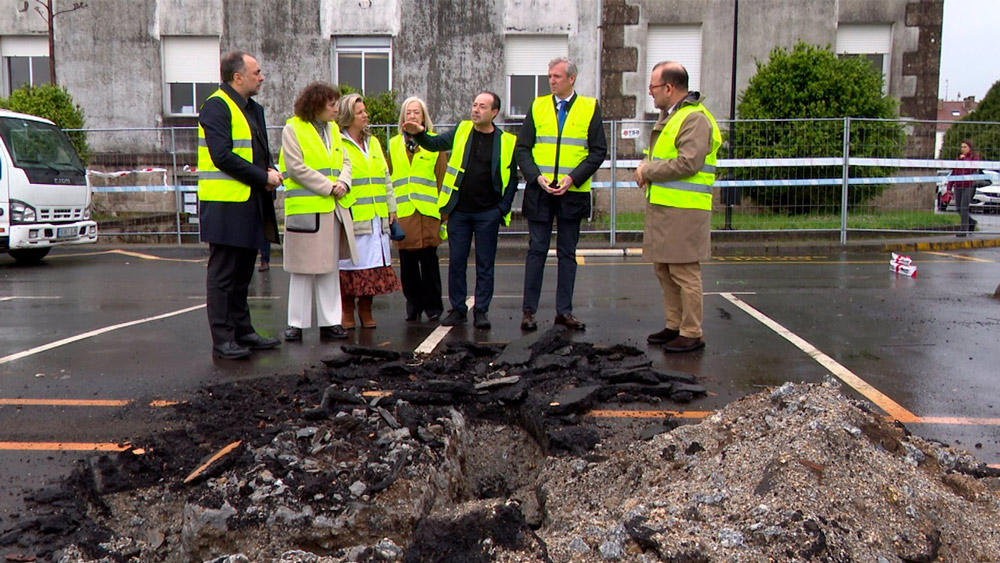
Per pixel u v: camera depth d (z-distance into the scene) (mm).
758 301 8766
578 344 6090
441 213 7500
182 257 13914
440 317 7859
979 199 15211
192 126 19641
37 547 3195
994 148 15664
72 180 13211
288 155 6449
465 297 7562
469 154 7234
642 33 18922
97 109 19719
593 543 3037
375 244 7133
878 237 15328
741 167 15266
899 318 7742
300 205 6602
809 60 15875
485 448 4520
